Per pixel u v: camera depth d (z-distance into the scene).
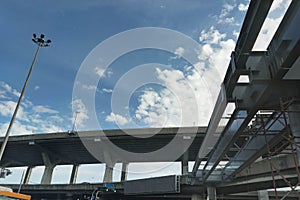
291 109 16.69
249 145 26.19
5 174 36.66
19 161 107.62
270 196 55.56
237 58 13.70
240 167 30.27
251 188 46.84
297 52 11.28
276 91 14.38
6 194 25.28
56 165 101.38
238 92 16.84
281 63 12.30
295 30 11.02
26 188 82.69
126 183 63.34
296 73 13.31
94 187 72.56
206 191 51.50
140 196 66.50
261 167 40.78
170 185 53.31
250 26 11.12
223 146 24.20
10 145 89.06
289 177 36.97
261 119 20.03
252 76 13.80
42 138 83.88
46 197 88.50
